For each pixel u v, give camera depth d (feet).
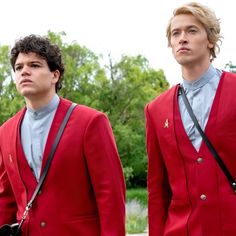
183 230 14.82
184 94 15.14
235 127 14.44
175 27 15.01
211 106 14.67
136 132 145.59
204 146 14.57
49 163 14.96
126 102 144.36
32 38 15.35
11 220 16.26
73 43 138.10
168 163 15.29
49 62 15.38
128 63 143.74
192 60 14.84
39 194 14.99
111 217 14.98
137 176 149.69
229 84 14.78
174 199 15.20
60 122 15.26
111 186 15.12
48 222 14.88
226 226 14.34
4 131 16.01
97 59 141.08
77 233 14.92
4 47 129.80
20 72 15.28
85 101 133.08
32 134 15.37
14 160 15.47
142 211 63.57
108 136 15.40
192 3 15.02
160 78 165.17
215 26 15.02
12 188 15.78
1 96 127.85
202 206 14.53
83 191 15.11
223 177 14.42
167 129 15.16
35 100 15.33
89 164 15.07
